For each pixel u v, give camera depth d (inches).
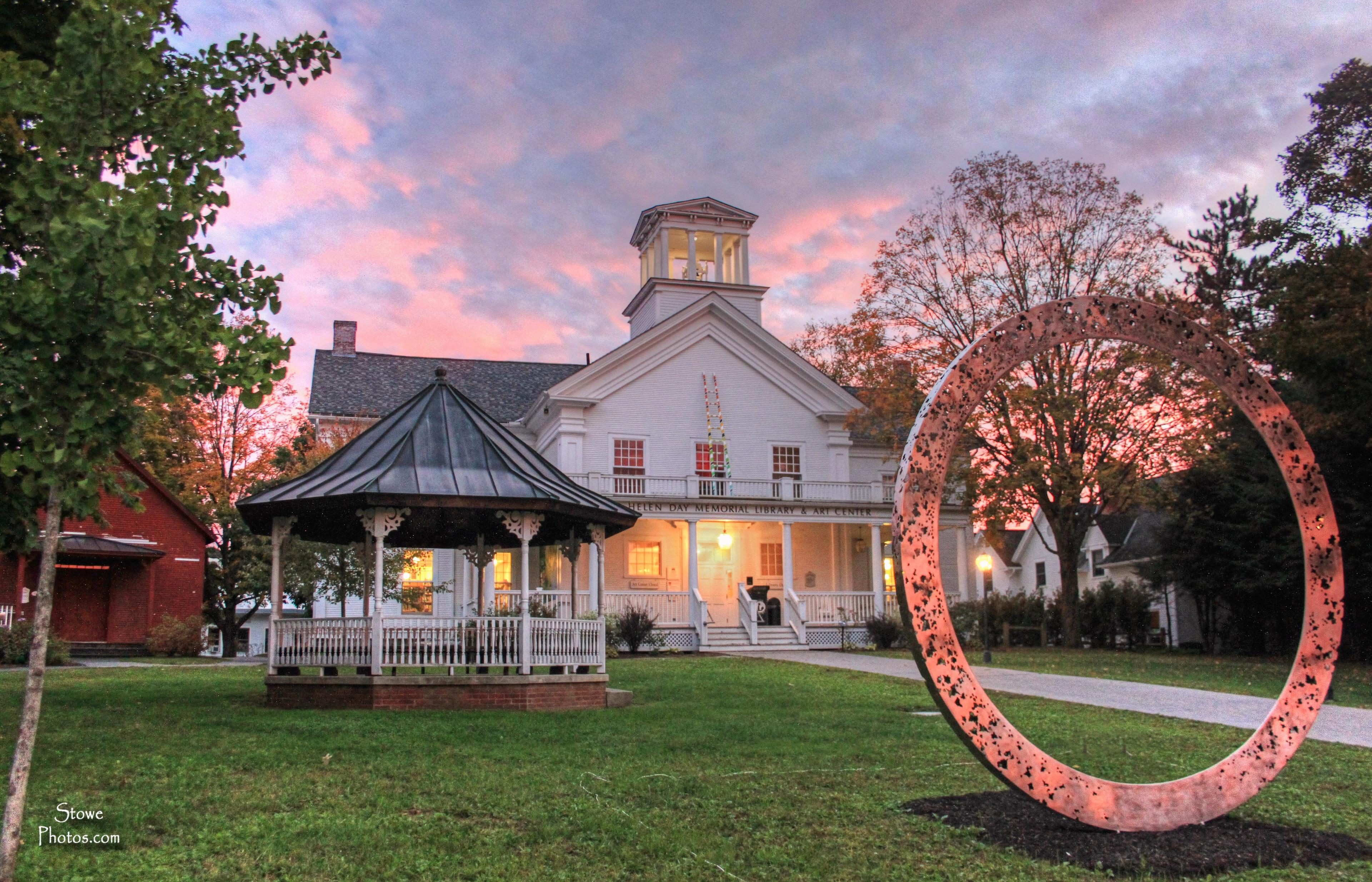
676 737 435.5
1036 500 1205.1
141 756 355.9
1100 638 1381.6
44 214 215.5
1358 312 938.7
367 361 1488.7
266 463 1306.6
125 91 228.8
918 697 621.9
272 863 233.3
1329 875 243.1
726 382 1332.4
